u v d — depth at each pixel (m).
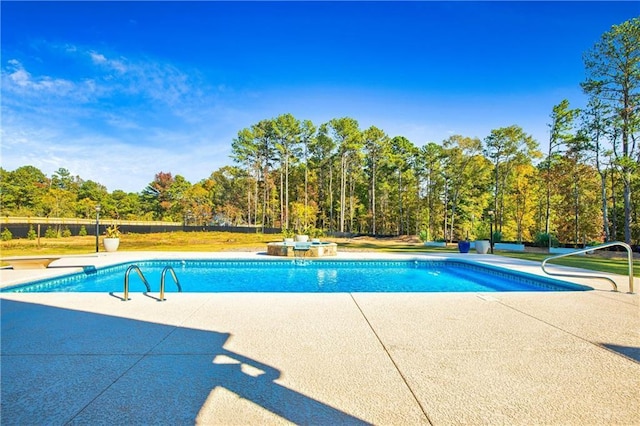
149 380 2.54
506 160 28.17
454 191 32.53
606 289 6.31
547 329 3.81
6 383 2.50
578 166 20.41
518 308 4.77
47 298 5.40
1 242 22.47
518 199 28.92
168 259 12.19
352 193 43.84
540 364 2.84
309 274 10.93
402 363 2.86
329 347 3.23
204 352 3.10
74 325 3.95
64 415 2.07
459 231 37.94
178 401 2.24
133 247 19.70
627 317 4.33
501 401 2.24
